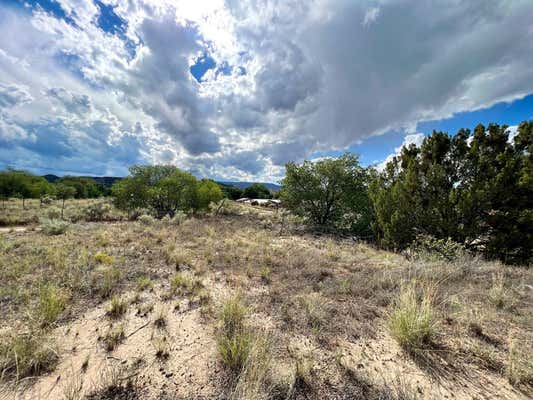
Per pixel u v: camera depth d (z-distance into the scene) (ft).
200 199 61.87
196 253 20.06
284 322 9.18
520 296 11.06
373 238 39.50
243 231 35.01
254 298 11.52
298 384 6.05
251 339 7.47
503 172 22.15
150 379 6.19
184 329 8.64
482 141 25.41
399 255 24.64
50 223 28.48
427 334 7.70
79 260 15.21
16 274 12.85
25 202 65.21
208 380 6.21
